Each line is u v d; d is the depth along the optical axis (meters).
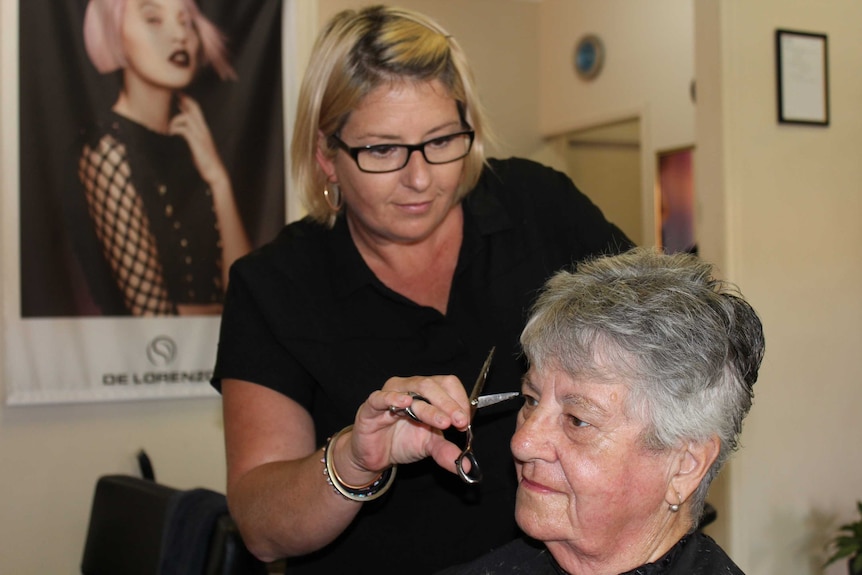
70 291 3.09
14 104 3.01
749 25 2.97
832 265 3.14
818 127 3.11
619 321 0.98
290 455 1.24
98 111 3.11
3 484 3.11
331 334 1.27
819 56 3.09
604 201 5.34
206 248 3.25
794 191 3.06
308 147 1.25
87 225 3.11
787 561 3.09
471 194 1.37
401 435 1.05
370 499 1.10
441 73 1.14
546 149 5.57
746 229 2.98
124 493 2.16
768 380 3.03
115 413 3.25
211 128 3.24
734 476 2.99
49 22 3.05
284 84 3.31
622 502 0.99
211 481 3.41
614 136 5.27
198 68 3.21
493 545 1.32
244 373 1.26
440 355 1.29
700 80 3.05
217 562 1.82
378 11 1.18
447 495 1.29
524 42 5.49
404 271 1.29
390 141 1.13
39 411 3.15
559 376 1.01
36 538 3.15
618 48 4.93
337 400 1.26
